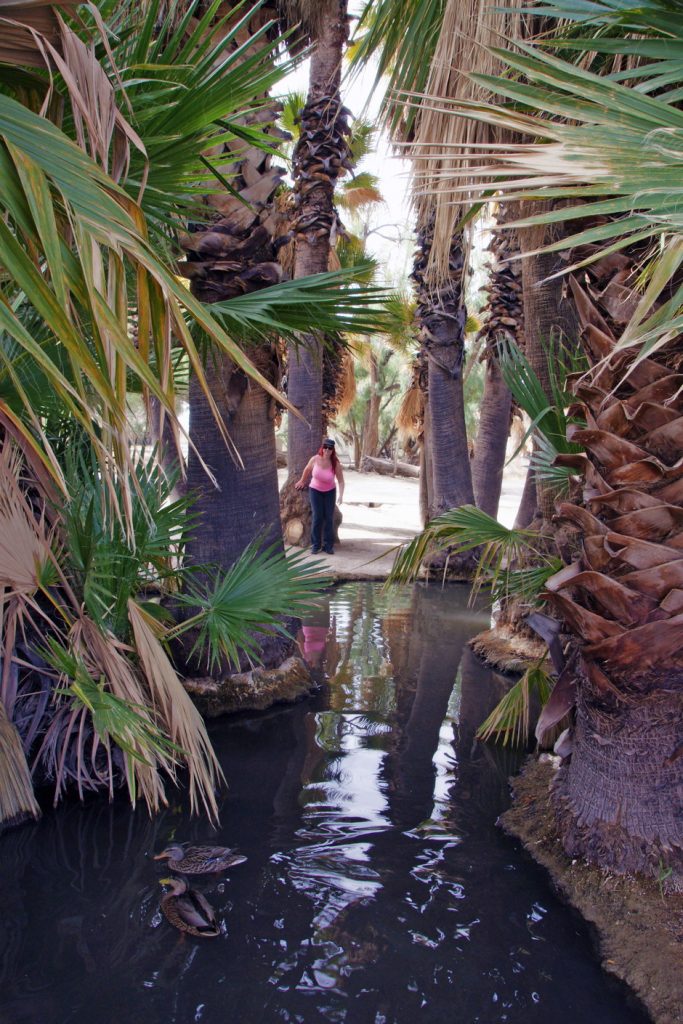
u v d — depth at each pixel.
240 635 4.06
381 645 6.69
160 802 3.61
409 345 16.50
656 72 2.23
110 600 3.82
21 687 3.69
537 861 3.14
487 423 11.00
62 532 3.63
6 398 3.23
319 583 4.33
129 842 3.21
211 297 4.64
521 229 4.59
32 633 3.72
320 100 10.01
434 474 9.45
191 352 1.53
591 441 2.82
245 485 5.16
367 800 3.67
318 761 4.13
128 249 1.46
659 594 2.79
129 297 3.06
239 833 3.30
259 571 4.40
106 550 3.60
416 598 8.78
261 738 4.44
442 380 9.22
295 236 10.65
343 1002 2.28
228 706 4.84
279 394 1.54
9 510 3.30
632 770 2.97
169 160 2.69
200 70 2.52
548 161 1.93
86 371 1.41
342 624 7.46
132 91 2.42
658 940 2.60
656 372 2.73
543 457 3.92
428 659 6.26
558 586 2.94
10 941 2.50
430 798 3.71
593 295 2.86
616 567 2.86
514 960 2.51
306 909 2.75
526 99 2.12
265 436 5.25
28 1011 2.19
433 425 9.36
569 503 2.96
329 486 10.73
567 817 3.21
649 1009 2.30
